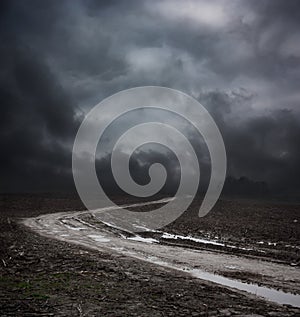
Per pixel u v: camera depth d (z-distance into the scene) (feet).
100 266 53.47
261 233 107.34
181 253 70.44
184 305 35.40
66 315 31.24
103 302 35.29
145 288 41.37
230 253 70.95
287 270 55.31
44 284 41.34
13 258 57.16
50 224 128.88
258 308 35.32
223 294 40.19
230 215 180.14
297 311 34.68
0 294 36.60
